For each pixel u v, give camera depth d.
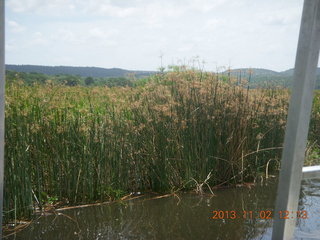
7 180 2.94
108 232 2.77
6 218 2.96
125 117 3.91
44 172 3.44
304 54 1.56
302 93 1.58
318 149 5.39
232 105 4.04
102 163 3.55
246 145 4.15
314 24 1.51
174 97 4.07
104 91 4.30
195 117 3.94
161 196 3.68
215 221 2.98
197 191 3.81
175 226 2.88
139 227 2.87
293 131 1.64
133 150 3.79
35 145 3.25
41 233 2.76
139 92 4.29
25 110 3.28
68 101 3.86
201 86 4.05
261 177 4.30
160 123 3.82
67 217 3.11
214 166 4.00
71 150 3.43
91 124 3.55
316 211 3.12
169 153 3.82
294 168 1.66
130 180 3.84
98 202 3.50
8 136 2.97
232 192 3.80
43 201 3.38
